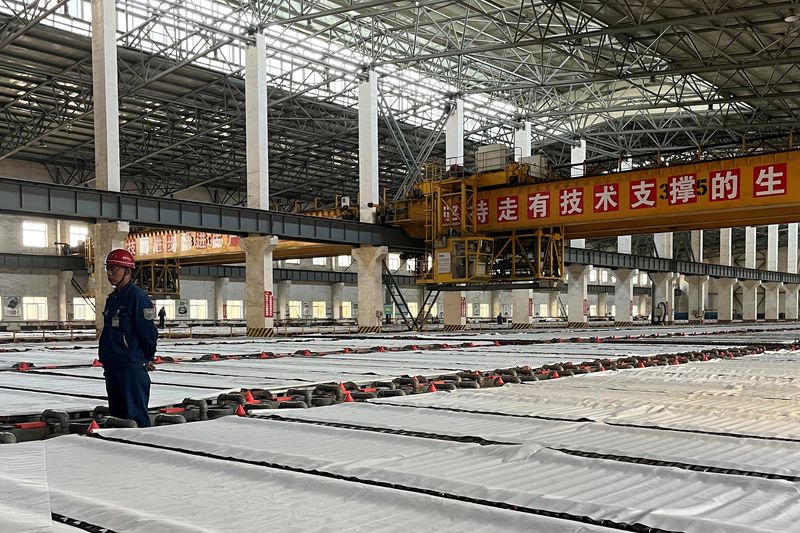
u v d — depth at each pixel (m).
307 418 6.36
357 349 19.47
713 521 3.10
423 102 41.38
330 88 42.00
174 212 26.48
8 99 38.53
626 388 8.98
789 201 22.50
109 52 24.78
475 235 28.78
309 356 17.08
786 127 48.34
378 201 34.72
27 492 3.71
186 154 49.19
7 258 45.00
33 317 47.22
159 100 39.09
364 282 33.50
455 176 29.73
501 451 4.75
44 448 5.04
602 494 3.71
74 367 13.81
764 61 30.84
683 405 7.07
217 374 11.95
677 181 24.55
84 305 49.66
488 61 40.53
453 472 4.23
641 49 37.84
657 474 4.13
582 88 46.19
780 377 10.46
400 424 6.00
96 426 5.90
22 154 46.84
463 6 33.16
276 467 4.38
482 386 9.91
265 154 29.81
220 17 30.34
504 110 45.66
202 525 3.18
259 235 29.69
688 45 35.78
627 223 27.09
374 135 34.53
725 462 4.39
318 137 45.94
